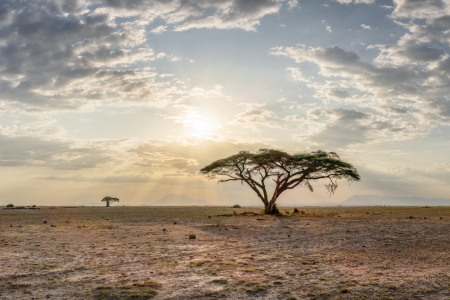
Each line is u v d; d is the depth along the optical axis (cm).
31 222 3092
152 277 934
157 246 1528
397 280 861
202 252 1361
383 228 2381
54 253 1308
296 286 830
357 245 1537
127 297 748
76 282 876
